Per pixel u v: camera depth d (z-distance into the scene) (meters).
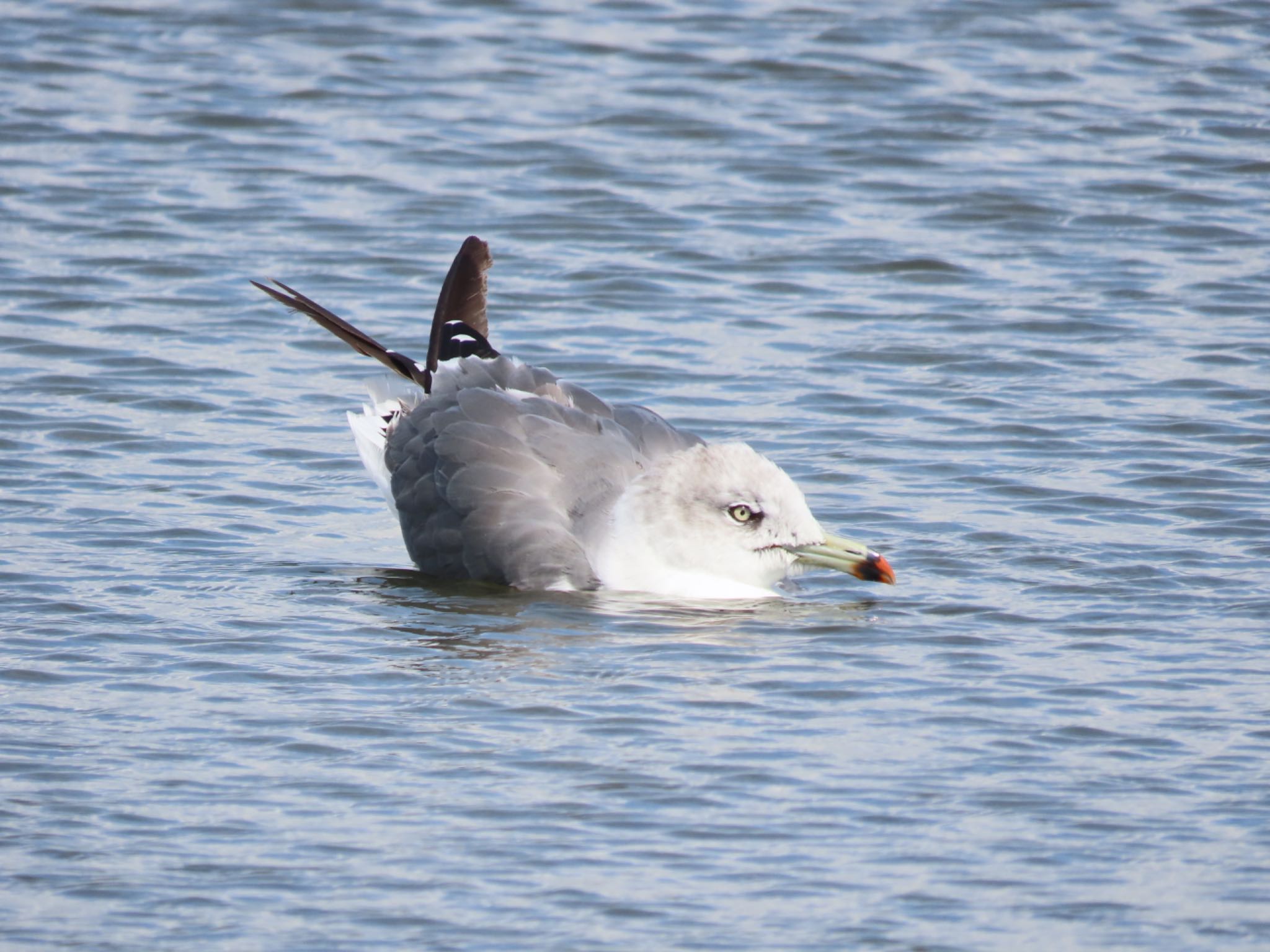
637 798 10.91
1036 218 21.83
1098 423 17.00
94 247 20.44
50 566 14.15
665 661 12.88
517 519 14.48
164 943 9.52
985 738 11.67
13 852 10.27
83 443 16.41
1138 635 13.23
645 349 18.52
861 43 26.38
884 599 14.01
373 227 21.20
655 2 27.62
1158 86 25.27
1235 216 21.92
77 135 23.17
